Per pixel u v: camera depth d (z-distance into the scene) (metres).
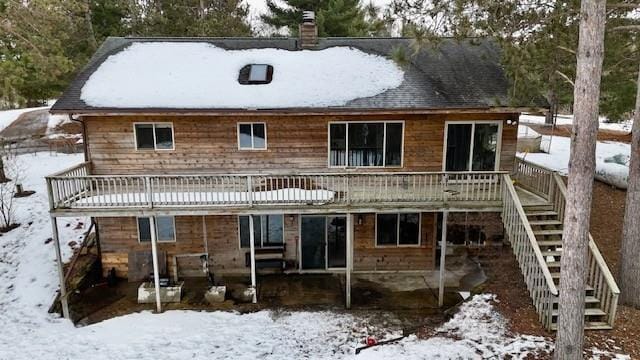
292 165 12.73
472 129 12.52
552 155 22.64
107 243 13.20
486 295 10.97
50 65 15.88
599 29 7.35
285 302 11.87
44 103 36.25
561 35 9.93
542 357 8.41
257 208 11.16
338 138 12.57
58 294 12.23
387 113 11.69
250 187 11.12
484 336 9.33
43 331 10.65
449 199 11.30
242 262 13.52
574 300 8.04
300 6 27.34
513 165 12.78
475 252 13.95
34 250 14.42
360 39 15.03
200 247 13.37
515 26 10.15
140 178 11.41
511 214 10.74
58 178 10.68
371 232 13.41
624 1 10.55
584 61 7.50
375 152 12.68
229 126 12.42
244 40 14.94
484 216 13.77
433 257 13.55
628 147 23.50
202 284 12.97
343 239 13.56
